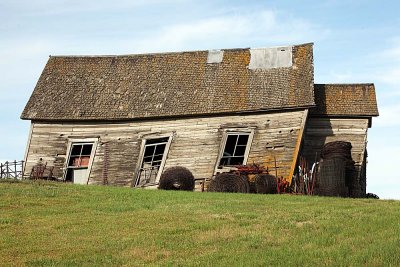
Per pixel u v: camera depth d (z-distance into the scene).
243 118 48.22
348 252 22.47
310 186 43.62
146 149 49.50
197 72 51.78
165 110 49.50
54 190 36.94
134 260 22.95
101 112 50.59
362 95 49.72
